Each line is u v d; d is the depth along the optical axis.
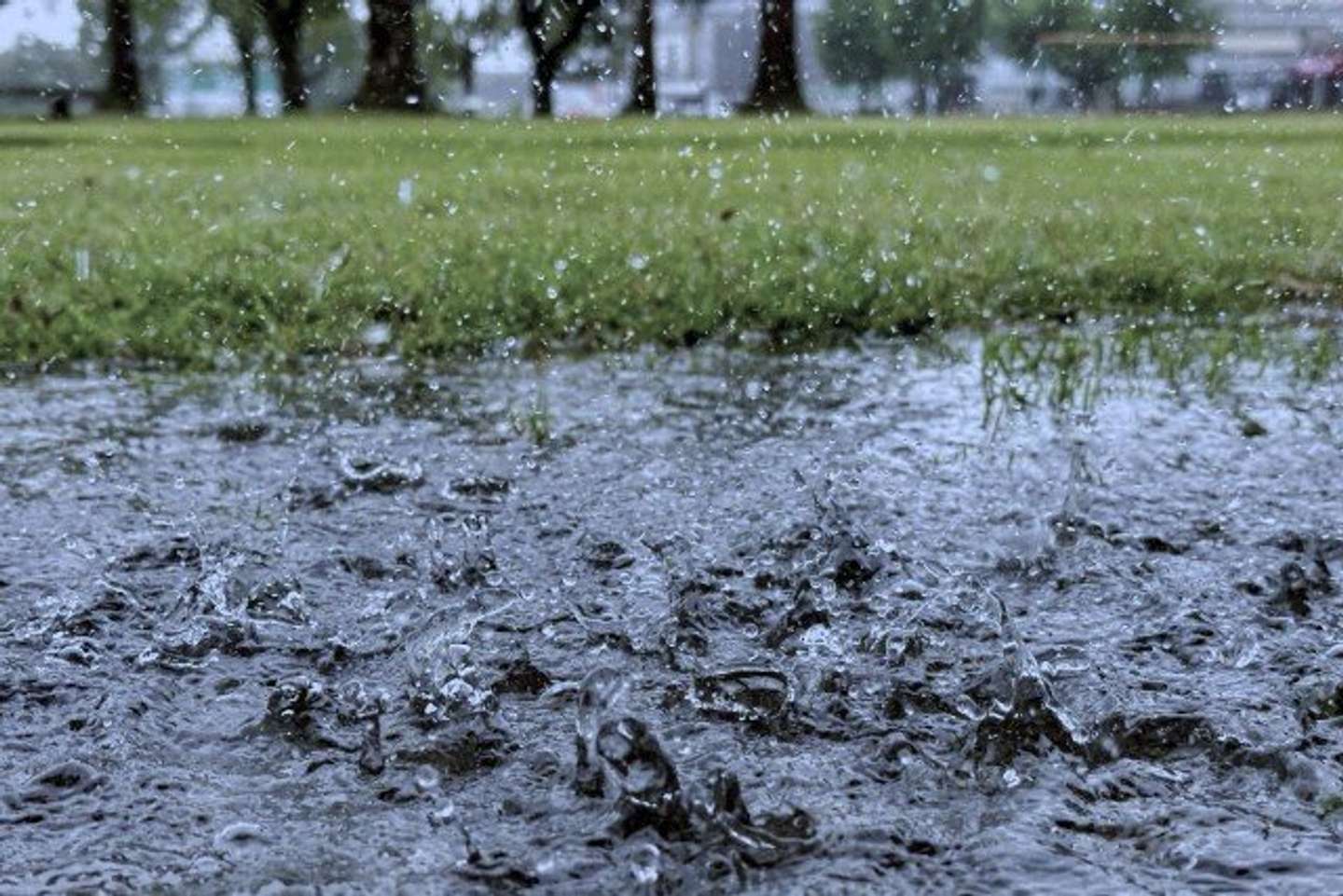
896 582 2.33
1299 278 5.17
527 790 1.62
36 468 2.99
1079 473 2.97
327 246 5.46
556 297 4.58
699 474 2.97
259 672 1.97
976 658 2.01
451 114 18.72
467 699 1.85
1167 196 7.34
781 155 10.33
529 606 2.23
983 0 24.73
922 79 25.84
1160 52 20.59
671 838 1.50
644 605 2.23
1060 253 5.38
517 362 4.06
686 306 4.51
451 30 18.70
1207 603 2.24
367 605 2.24
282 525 2.64
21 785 1.62
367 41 19.73
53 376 3.88
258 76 21.41
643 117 17.98
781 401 3.62
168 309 4.47
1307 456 3.11
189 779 1.64
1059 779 1.64
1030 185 7.98
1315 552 2.49
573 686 1.92
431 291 4.64
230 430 3.32
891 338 4.40
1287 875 1.42
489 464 3.04
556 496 2.82
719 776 1.54
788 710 1.83
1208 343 4.26
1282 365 3.99
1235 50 20.03
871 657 2.02
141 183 8.03
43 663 1.98
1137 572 2.38
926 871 1.44
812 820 1.54
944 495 2.81
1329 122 15.21
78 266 4.90
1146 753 1.72
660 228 5.92
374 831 1.52
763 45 22.77
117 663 1.99
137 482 2.90
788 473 2.97
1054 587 2.31
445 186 7.88
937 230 5.91
